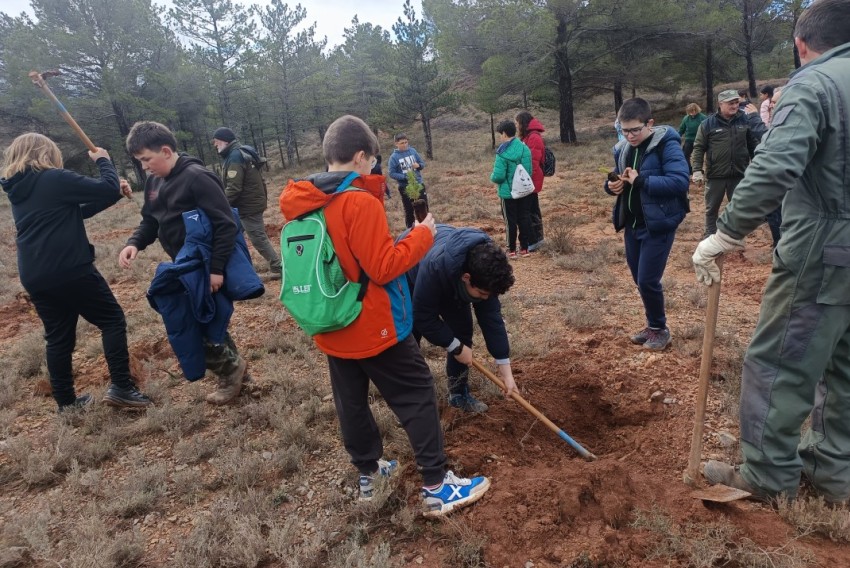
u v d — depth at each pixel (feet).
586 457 10.12
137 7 89.81
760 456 8.10
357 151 7.43
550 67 76.69
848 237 6.98
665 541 7.51
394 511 8.77
